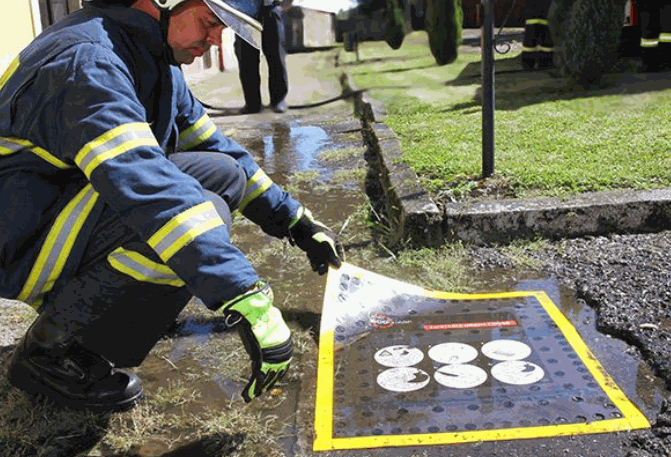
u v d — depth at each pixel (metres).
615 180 3.46
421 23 16.91
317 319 2.68
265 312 1.74
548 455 1.85
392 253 3.19
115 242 1.94
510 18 15.85
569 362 2.26
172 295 2.04
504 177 3.64
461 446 1.91
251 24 1.86
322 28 16.70
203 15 1.85
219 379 2.33
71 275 2.00
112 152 1.70
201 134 2.33
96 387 2.14
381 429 2.00
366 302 2.74
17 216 1.91
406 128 5.18
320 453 1.92
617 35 6.11
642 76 6.77
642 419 1.96
